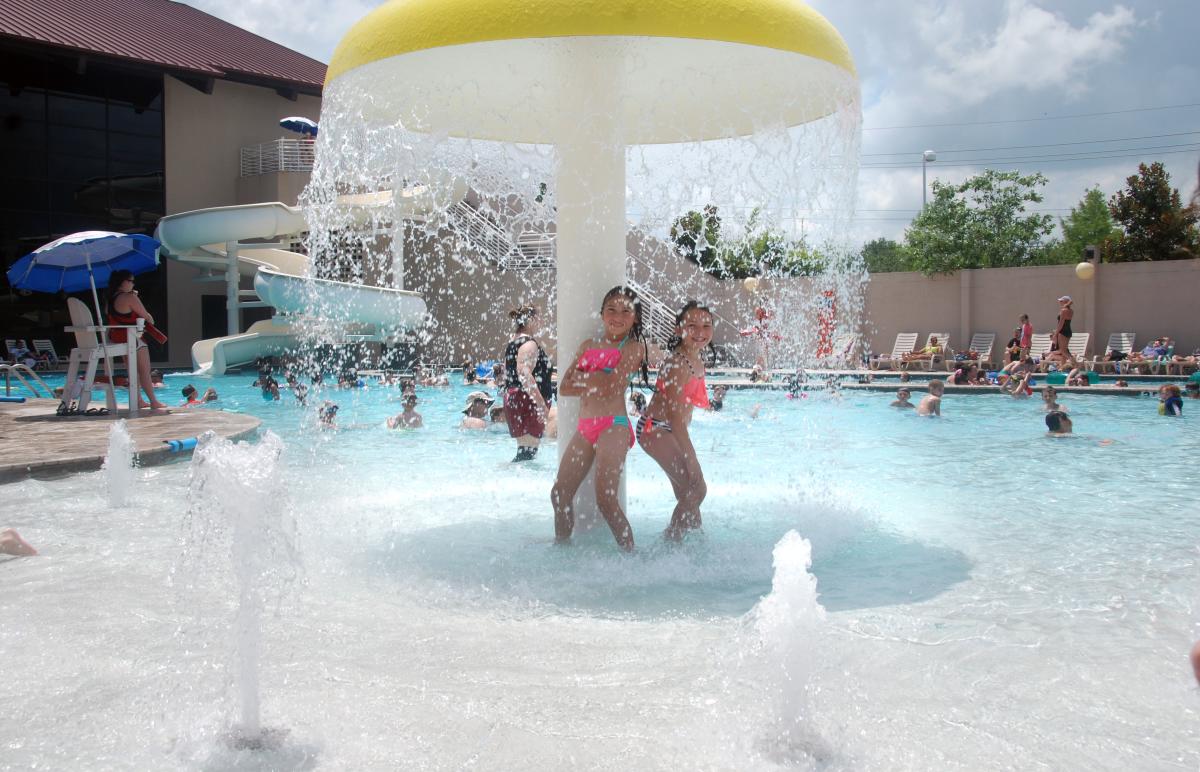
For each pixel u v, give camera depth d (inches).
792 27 147.4
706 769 74.2
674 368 168.1
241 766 75.2
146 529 178.5
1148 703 88.5
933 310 902.4
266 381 577.3
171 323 1057.5
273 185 1036.5
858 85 167.8
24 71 959.6
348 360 811.4
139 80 1031.6
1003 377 604.7
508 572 144.6
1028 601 126.2
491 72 171.9
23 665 100.1
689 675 96.4
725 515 190.1
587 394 160.9
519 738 80.1
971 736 80.7
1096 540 167.9
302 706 87.7
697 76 177.3
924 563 149.7
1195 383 530.0
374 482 244.5
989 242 1154.0
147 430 329.1
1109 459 296.8
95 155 1005.8
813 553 156.4
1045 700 89.2
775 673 81.5
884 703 88.4
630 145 211.8
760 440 354.6
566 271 169.2
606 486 158.6
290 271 943.7
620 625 116.7
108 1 1161.4
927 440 355.3
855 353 775.1
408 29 144.3
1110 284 817.5
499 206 225.9
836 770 74.2
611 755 76.7
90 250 403.2
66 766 75.6
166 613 120.3
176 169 1058.1
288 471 269.7
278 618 119.0
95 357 391.5
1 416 380.2
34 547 160.9
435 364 816.3
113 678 95.9
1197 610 121.0
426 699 89.5
